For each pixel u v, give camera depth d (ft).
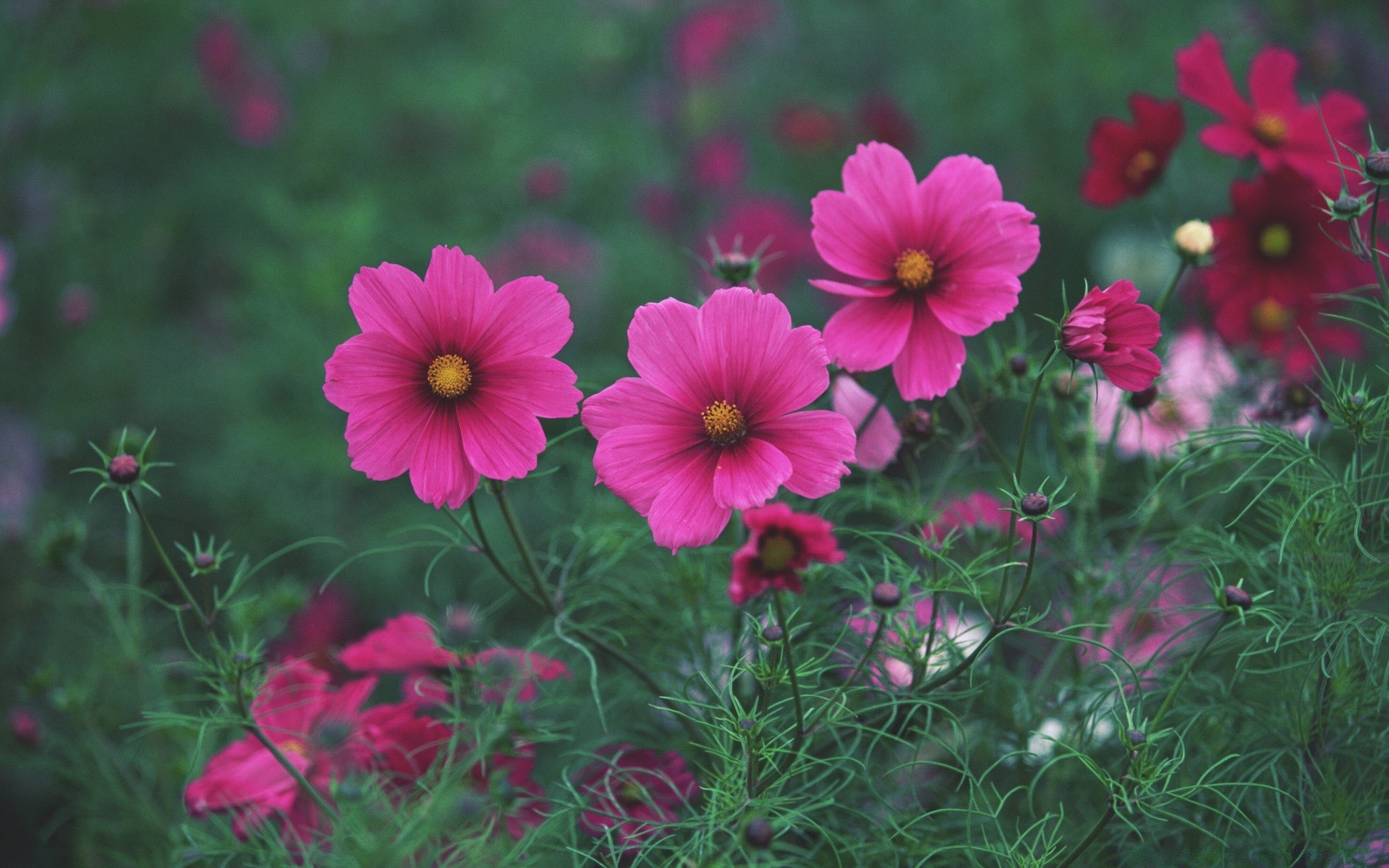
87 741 3.43
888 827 2.87
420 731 2.96
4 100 6.56
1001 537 3.11
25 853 3.89
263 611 3.41
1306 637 2.84
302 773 2.91
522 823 2.85
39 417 5.83
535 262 6.70
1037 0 6.56
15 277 6.28
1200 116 6.31
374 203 6.35
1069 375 3.05
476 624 2.89
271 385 6.19
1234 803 2.93
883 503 3.11
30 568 4.48
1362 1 5.66
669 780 2.87
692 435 2.70
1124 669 3.04
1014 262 2.77
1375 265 2.83
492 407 2.71
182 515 5.59
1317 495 2.91
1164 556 3.04
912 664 2.80
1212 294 3.25
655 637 3.09
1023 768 3.04
